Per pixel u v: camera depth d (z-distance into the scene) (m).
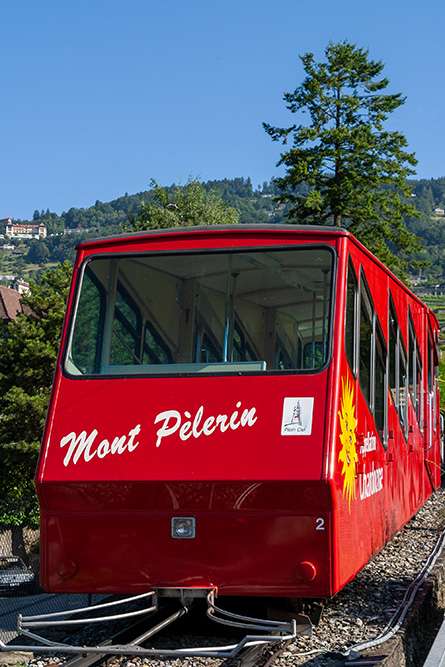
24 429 28.53
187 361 6.29
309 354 6.06
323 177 43.31
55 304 31.25
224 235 6.52
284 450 5.68
